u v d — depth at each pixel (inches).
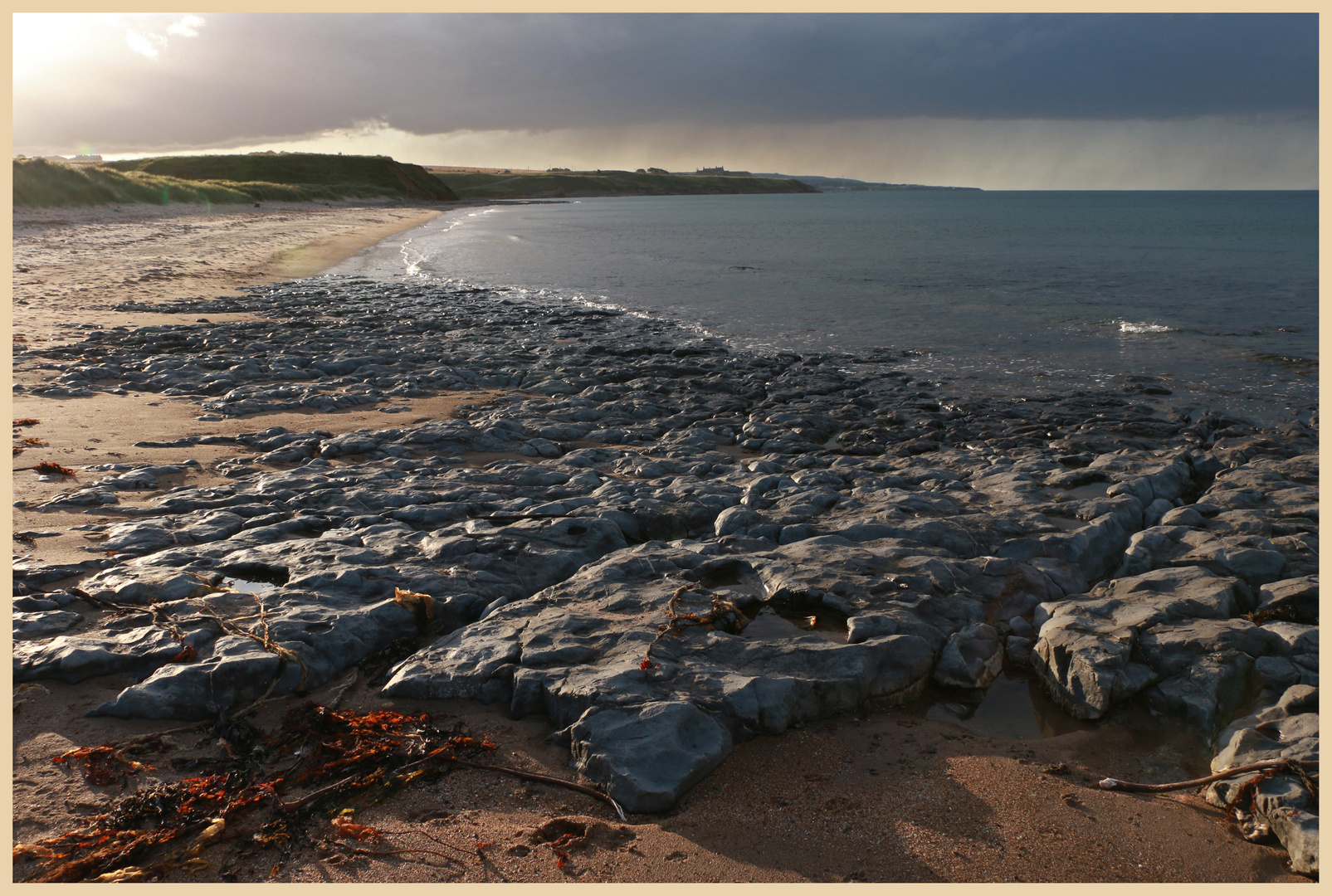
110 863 139.6
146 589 229.1
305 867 141.3
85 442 390.6
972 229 2743.6
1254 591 249.1
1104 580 277.0
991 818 158.6
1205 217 3440.0
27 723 178.2
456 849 146.2
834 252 1833.2
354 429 443.2
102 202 1980.8
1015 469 380.2
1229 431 459.5
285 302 948.0
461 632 216.8
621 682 185.0
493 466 370.9
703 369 644.1
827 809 159.3
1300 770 158.2
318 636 207.8
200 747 173.9
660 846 147.0
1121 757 183.0
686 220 3607.3
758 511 308.5
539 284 1267.2
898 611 227.9
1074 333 809.5
